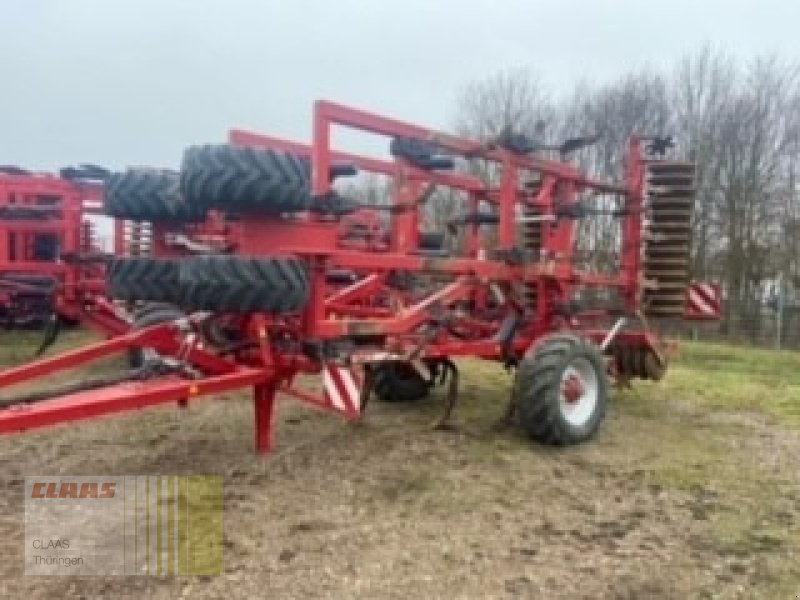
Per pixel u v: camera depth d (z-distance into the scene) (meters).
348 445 5.12
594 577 3.31
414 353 5.07
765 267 20.38
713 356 13.05
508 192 5.66
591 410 5.52
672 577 3.34
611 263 7.70
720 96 22.05
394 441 5.26
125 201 5.10
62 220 8.97
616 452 5.30
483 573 3.30
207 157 3.95
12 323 10.70
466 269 5.30
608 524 3.95
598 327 6.71
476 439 5.41
